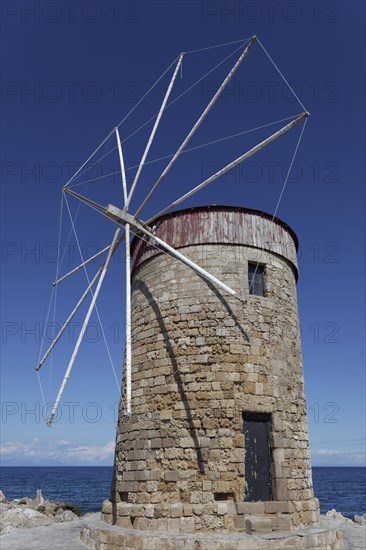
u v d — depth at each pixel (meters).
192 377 15.24
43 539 15.99
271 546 12.57
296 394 16.41
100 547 13.94
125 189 18.03
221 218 17.14
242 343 15.54
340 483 117.19
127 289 15.62
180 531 13.41
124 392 17.66
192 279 16.50
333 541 13.95
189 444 14.45
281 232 18.11
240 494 13.81
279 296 17.08
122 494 15.52
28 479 127.62
